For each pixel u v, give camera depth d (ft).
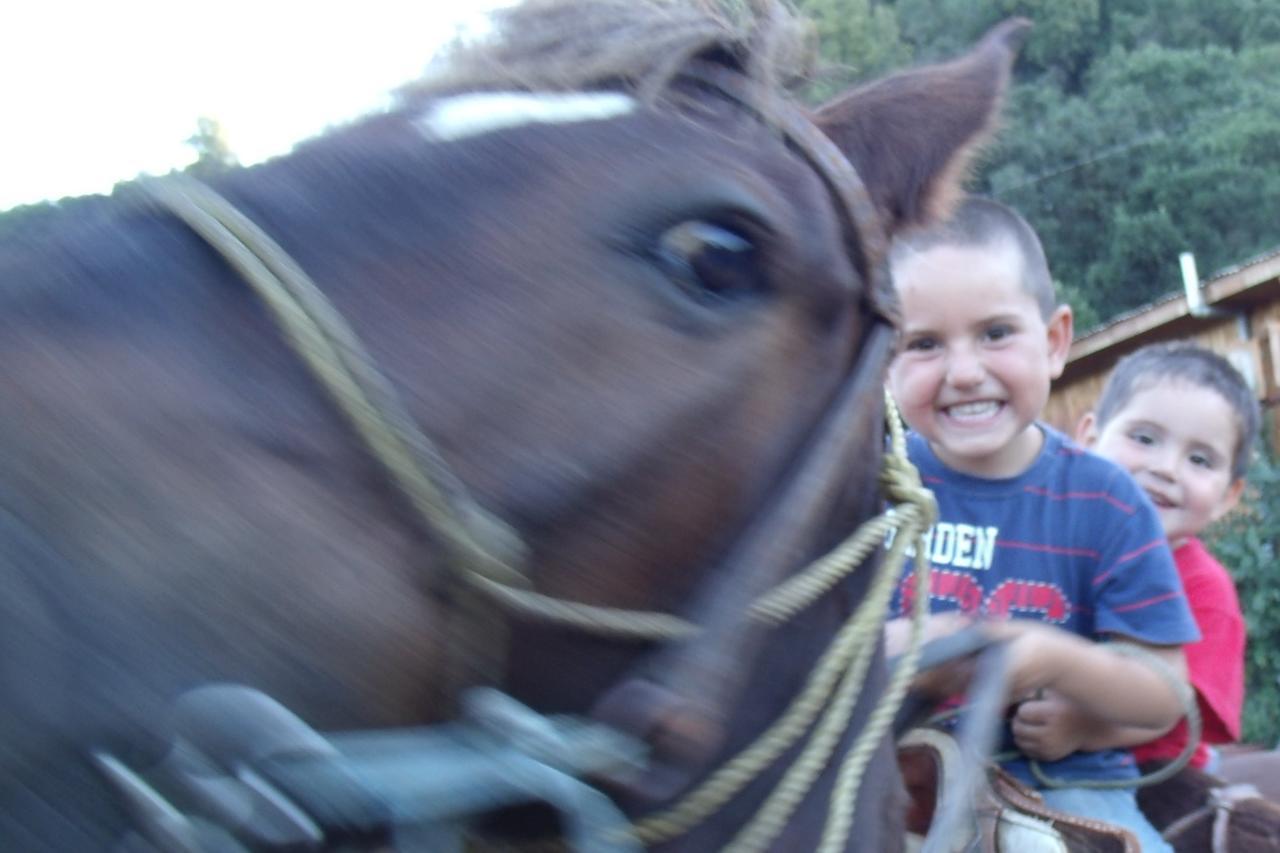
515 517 3.49
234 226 3.48
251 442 3.17
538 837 3.48
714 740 3.93
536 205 3.81
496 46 4.39
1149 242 84.99
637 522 3.75
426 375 3.46
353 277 3.55
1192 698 7.41
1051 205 89.40
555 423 3.59
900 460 5.11
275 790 2.77
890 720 4.91
